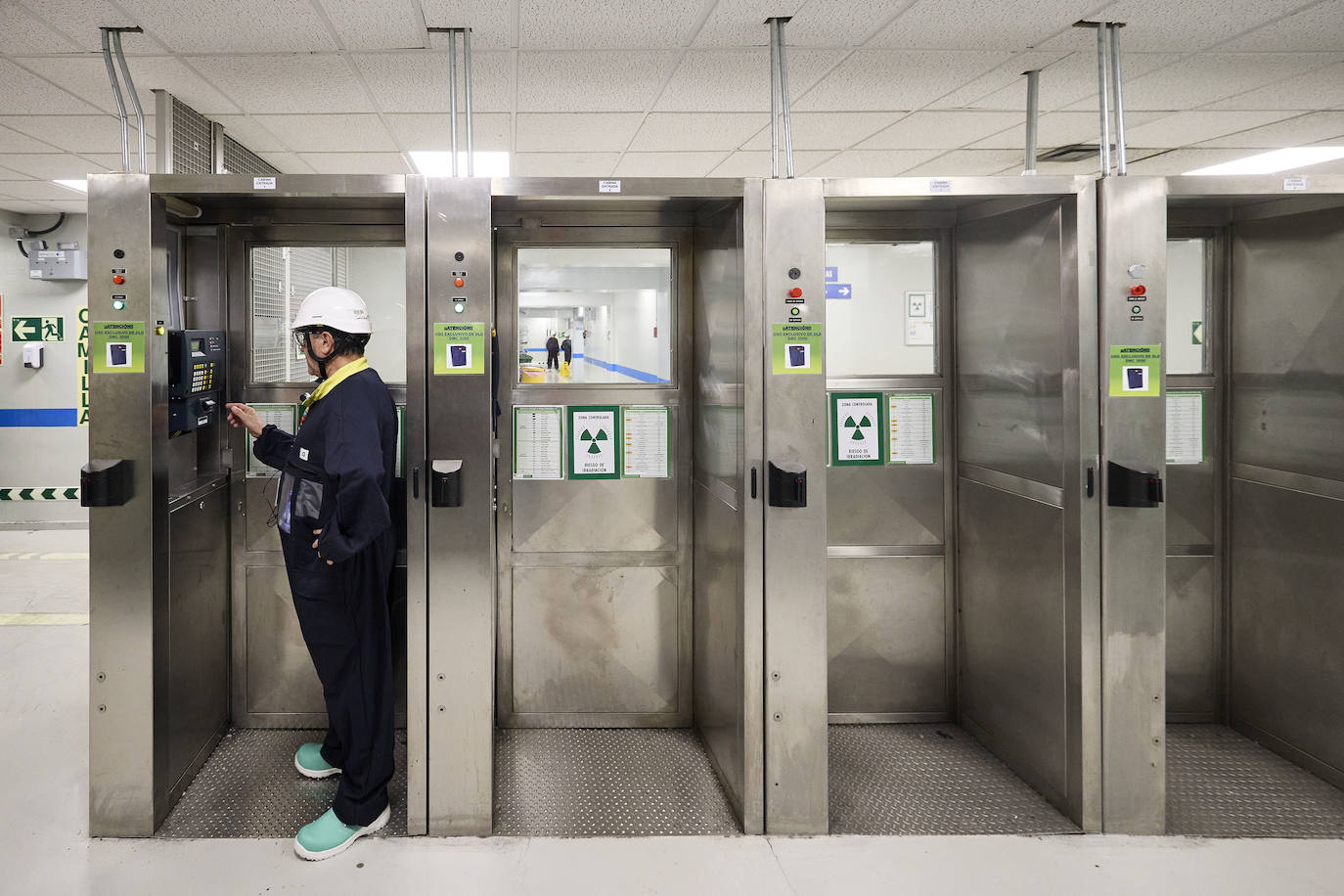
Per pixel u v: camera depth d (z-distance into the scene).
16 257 6.19
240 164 3.64
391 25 2.41
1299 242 2.54
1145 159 4.34
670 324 2.84
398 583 2.73
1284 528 2.65
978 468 2.77
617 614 2.90
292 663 2.80
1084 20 2.43
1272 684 2.73
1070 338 2.23
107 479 2.08
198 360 2.37
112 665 2.16
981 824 2.29
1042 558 2.40
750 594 2.24
